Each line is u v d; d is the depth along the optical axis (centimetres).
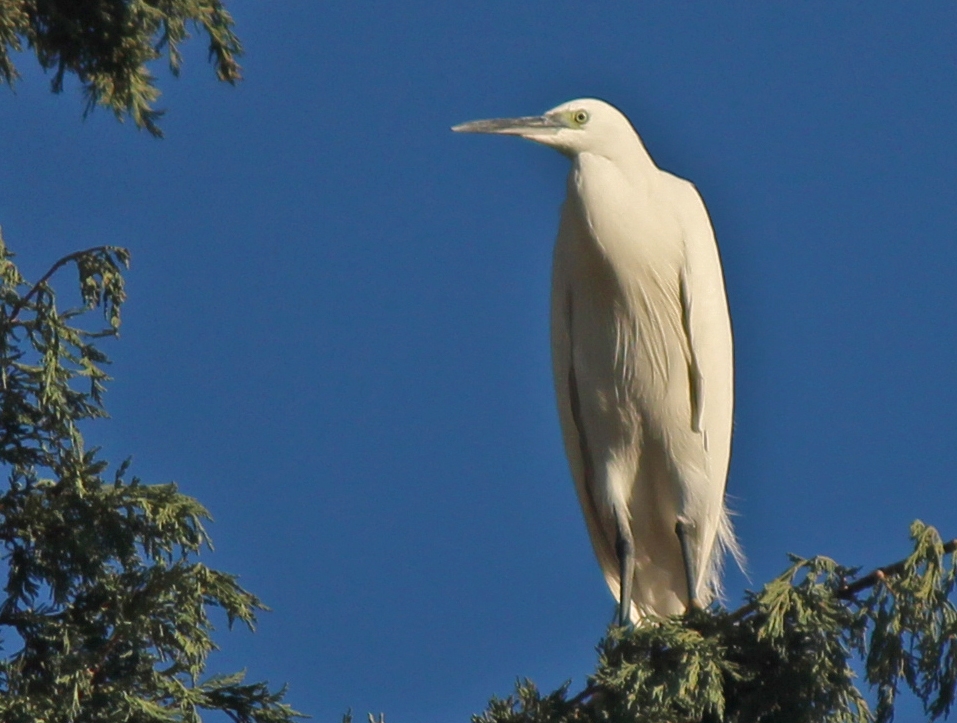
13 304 1086
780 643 1035
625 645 1041
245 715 1079
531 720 1045
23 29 1206
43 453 1099
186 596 1051
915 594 1001
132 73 1269
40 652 1069
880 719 1045
